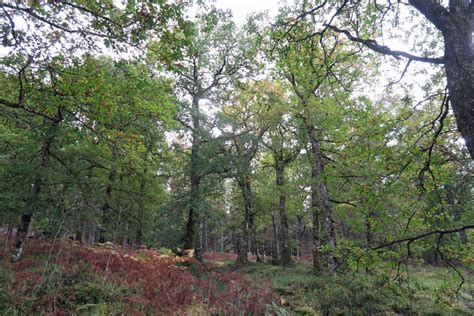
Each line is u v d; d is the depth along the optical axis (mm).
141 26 5129
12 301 6137
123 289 7859
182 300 7898
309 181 13422
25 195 11492
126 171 14289
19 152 11156
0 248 11750
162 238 19250
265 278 13758
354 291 9422
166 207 18922
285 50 6684
